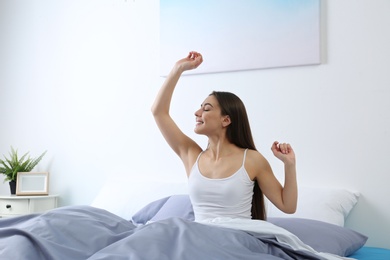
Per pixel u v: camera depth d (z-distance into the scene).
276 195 1.96
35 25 3.87
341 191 2.65
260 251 1.57
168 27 3.26
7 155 3.91
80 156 3.62
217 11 3.10
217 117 2.00
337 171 2.75
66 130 3.69
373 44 2.70
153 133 3.36
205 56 3.12
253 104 3.00
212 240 1.46
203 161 2.03
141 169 3.38
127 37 3.50
